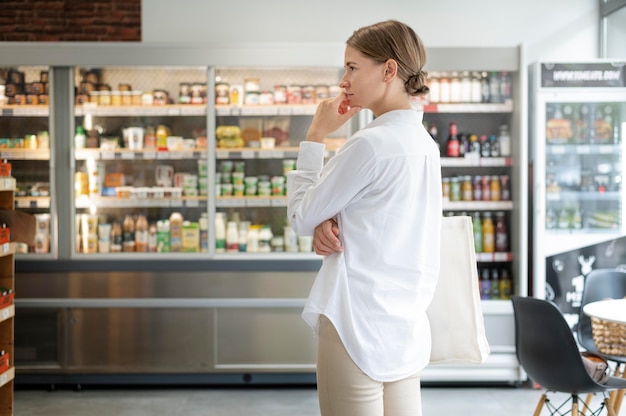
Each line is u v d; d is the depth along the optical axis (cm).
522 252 543
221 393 539
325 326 178
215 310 542
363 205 177
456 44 614
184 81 573
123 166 572
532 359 368
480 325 206
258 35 612
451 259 207
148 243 562
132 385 559
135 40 630
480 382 555
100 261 543
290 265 543
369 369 175
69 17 633
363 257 177
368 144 173
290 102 566
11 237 423
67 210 545
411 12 614
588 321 464
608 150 558
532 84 555
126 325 543
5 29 634
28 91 554
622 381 364
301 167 185
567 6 616
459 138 584
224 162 571
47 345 545
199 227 561
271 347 543
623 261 557
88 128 568
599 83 541
